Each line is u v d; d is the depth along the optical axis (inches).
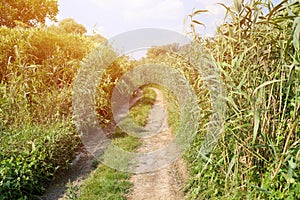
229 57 92.7
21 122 165.6
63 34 296.8
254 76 78.1
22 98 184.2
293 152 67.0
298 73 63.4
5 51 230.2
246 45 82.2
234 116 87.0
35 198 126.7
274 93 76.0
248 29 82.9
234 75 84.8
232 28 85.9
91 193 132.0
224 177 98.1
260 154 80.3
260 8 76.9
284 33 70.2
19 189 115.3
